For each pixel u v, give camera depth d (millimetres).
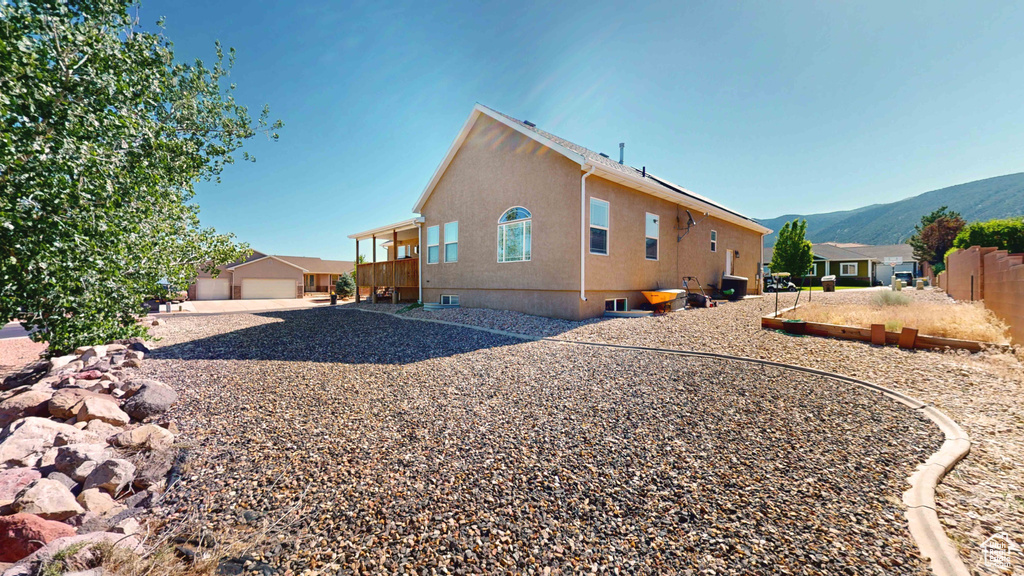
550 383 4594
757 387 4277
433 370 5266
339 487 2443
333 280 42344
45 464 2604
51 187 3893
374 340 7656
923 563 1688
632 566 1734
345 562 1800
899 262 37406
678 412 3613
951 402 3697
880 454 2742
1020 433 3018
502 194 11359
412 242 20094
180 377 4980
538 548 1863
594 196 9750
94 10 4633
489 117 11734
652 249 11977
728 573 1672
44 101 3852
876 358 5266
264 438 3178
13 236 3730
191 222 7430
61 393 3748
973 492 2248
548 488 2387
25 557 1671
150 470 2629
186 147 6141
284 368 5434
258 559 1823
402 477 2545
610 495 2301
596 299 9953
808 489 2324
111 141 4641
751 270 18391
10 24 3629
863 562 1708
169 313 15375
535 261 10438
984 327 5957
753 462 2668
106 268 4863
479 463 2717
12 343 9438
